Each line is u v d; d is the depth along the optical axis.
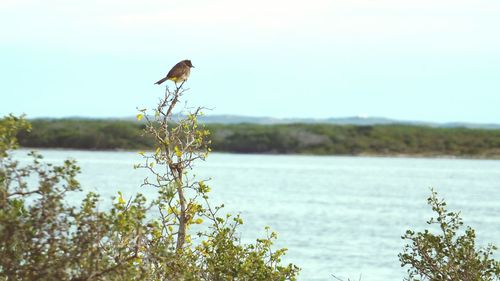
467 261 11.63
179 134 11.23
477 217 73.19
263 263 10.88
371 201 94.38
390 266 39.53
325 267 38.94
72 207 7.63
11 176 7.56
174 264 9.35
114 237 7.81
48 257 7.40
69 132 189.62
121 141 189.12
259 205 81.56
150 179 100.75
